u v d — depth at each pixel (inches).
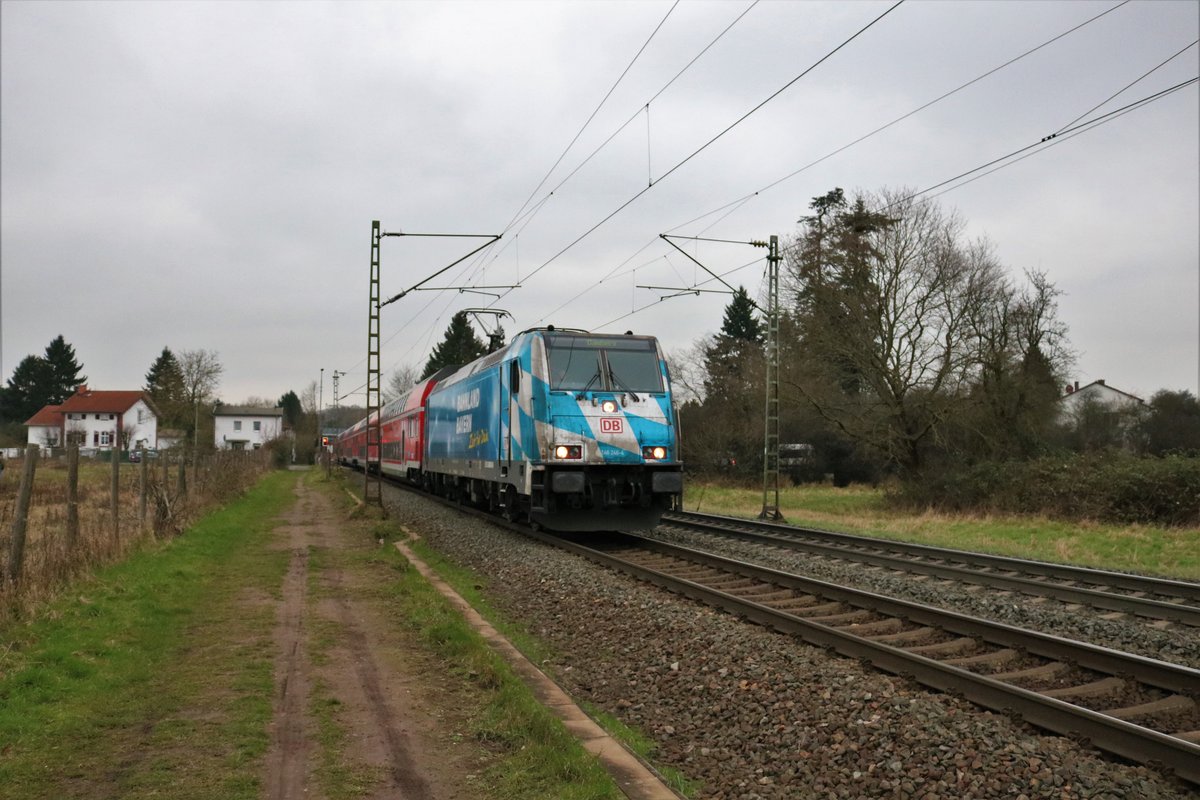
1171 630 368.5
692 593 430.6
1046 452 1199.6
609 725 260.7
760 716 257.3
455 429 931.3
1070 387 1467.8
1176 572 569.3
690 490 1707.7
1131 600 404.5
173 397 3122.5
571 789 200.2
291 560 589.9
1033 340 1238.3
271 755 224.4
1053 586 447.2
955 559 581.9
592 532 762.2
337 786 205.2
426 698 278.8
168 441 2723.9
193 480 888.3
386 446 1640.0
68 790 198.7
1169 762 203.3
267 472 2465.6
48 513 532.7
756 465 1959.9
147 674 295.7
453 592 485.7
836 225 1366.9
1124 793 191.8
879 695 259.0
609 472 640.4
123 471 1528.1
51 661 291.6
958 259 1242.0
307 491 1581.0
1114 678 278.4
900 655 287.7
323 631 371.9
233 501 1076.5
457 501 1010.7
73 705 255.0
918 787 203.9
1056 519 983.0
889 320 1280.8
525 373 654.5
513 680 288.4
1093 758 213.8
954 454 1279.5
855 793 205.0
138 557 513.3
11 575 358.3
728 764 229.1
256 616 398.9
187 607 409.1
